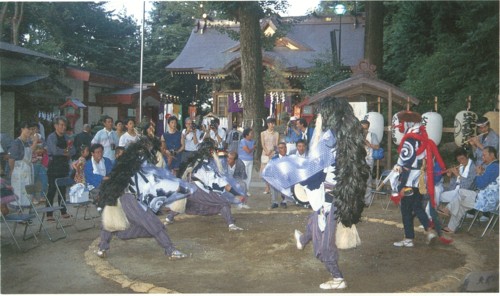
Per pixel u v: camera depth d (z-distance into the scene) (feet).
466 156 22.61
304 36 85.76
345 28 85.97
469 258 17.10
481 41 45.06
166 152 28.04
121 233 17.22
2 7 69.51
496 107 39.14
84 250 18.62
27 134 22.31
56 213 23.72
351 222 14.06
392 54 71.46
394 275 15.57
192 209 21.85
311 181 14.57
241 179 27.22
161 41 98.32
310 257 17.65
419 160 18.84
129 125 27.14
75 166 23.85
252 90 49.62
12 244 19.52
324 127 14.51
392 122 32.91
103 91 69.97
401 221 23.90
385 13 73.67
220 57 81.87
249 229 22.21
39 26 82.33
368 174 14.33
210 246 19.29
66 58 83.56
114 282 14.80
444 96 49.52
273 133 31.07
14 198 19.10
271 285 14.56
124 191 17.06
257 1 48.29
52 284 14.65
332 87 34.12
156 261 17.26
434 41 60.49
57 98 53.62
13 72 52.65
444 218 24.91
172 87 96.17
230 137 39.24
